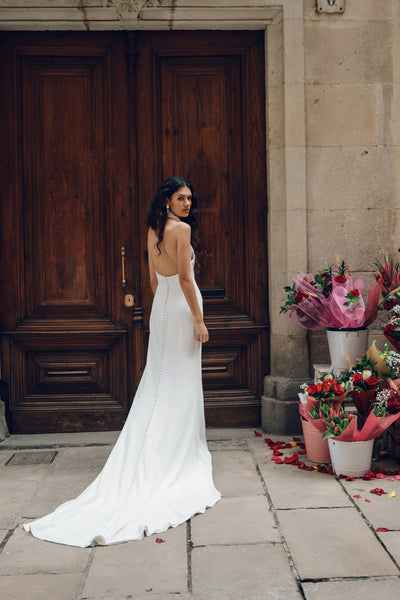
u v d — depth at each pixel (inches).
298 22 168.4
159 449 126.7
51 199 177.5
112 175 176.6
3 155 175.5
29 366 179.2
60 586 93.2
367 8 170.7
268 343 180.1
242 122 177.8
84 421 179.0
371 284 173.9
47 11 166.9
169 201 133.0
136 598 89.4
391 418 134.8
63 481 139.4
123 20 168.9
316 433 145.3
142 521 111.7
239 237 179.5
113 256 177.8
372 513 117.0
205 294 179.2
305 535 108.2
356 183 172.6
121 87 175.9
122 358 178.9
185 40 176.1
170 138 177.5
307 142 171.6
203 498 122.6
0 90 174.9
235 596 89.2
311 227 172.4
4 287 177.3
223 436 172.1
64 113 176.6
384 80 171.8
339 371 155.6
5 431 174.6
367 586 91.0
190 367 134.9
